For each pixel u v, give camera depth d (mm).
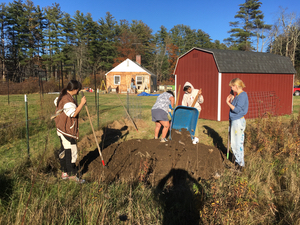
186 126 5984
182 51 66938
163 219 2760
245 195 3018
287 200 3160
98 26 57375
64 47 49562
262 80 10297
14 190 3166
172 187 3627
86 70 46656
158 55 58344
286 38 44062
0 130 5867
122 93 30484
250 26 52375
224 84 9453
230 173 3832
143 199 3104
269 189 3383
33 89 22781
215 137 6895
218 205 2707
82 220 2438
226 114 9633
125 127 8062
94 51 54375
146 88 30812
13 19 47406
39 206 2723
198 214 2832
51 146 5000
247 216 2740
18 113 9531
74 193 3211
